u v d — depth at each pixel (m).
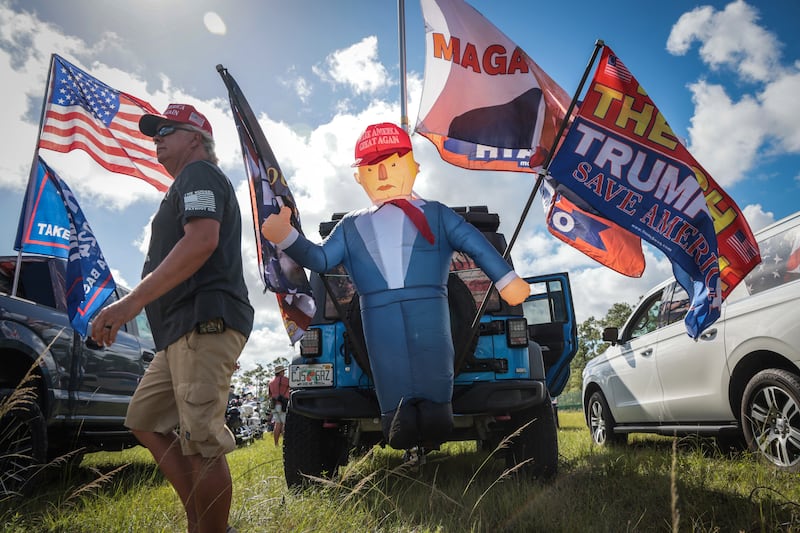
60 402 4.36
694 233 3.35
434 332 3.51
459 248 3.69
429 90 4.00
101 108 6.16
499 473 4.66
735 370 4.43
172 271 1.82
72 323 4.51
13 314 4.05
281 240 3.40
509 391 3.97
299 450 4.15
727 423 4.64
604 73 3.53
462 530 2.76
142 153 6.21
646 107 3.49
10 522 2.71
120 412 5.33
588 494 3.34
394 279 3.55
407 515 3.01
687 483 3.49
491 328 4.17
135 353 5.76
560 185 3.90
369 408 3.99
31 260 5.02
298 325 3.61
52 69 6.03
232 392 15.38
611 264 4.35
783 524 2.48
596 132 3.49
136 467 5.66
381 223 3.65
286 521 2.63
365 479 2.65
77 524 2.71
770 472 3.64
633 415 6.04
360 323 3.94
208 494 1.87
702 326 3.29
